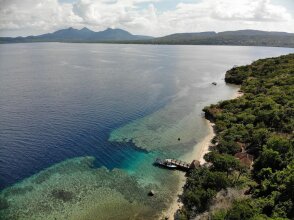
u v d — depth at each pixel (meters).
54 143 73.81
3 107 103.62
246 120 81.75
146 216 47.62
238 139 71.12
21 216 46.84
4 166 61.50
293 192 41.53
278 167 53.06
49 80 159.62
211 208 44.00
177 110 104.69
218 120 88.06
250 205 41.78
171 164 63.00
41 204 49.84
